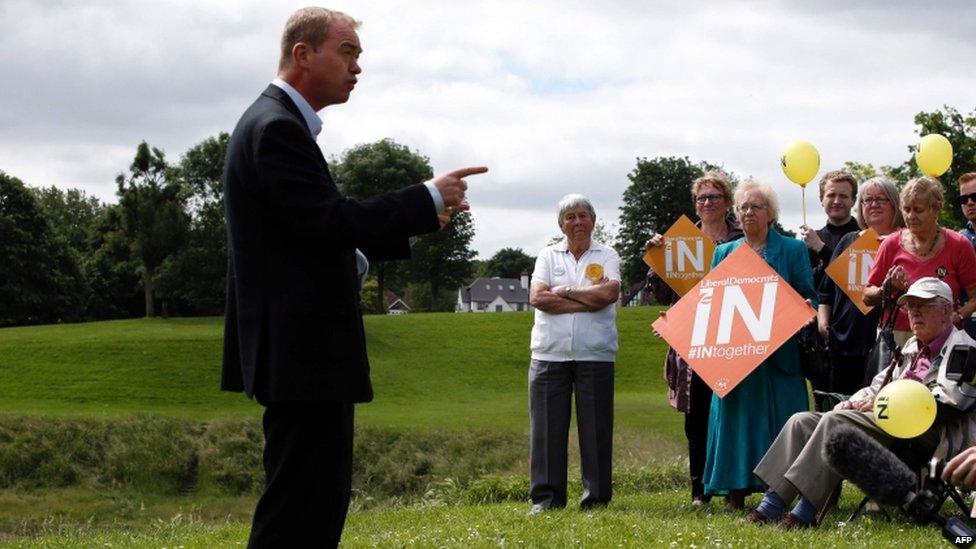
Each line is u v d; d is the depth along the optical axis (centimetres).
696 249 1086
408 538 830
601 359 1004
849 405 809
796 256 972
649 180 10044
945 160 1114
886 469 335
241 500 3166
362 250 486
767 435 929
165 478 3256
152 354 5109
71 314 9512
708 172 1098
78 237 12644
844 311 1049
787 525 791
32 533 2320
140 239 8994
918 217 917
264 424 495
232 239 480
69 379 4709
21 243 9050
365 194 10694
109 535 1086
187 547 895
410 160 10850
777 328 925
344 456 495
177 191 9156
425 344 5922
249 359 470
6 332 6062
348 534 948
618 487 1445
